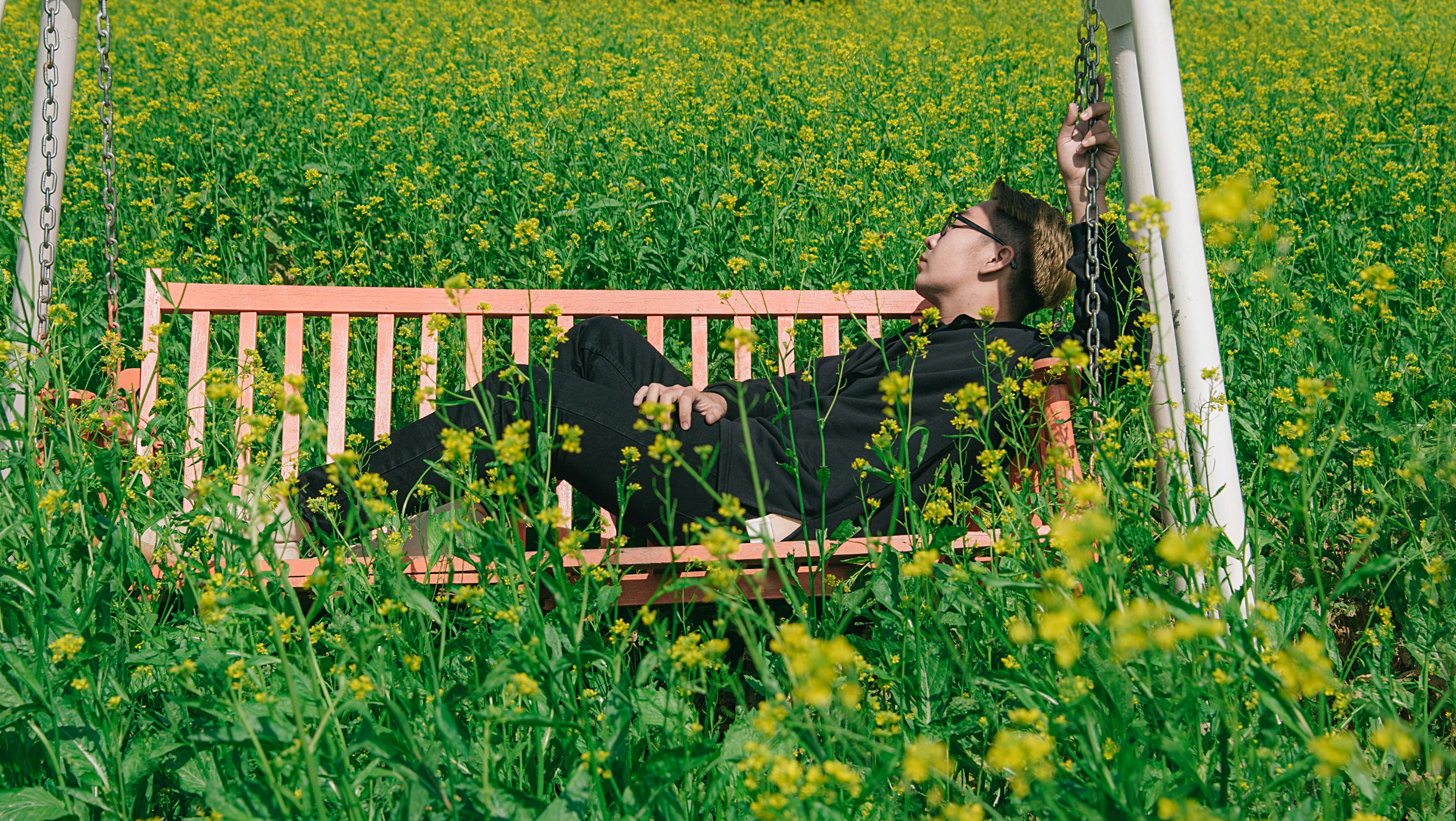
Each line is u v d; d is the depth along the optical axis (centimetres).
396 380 356
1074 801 118
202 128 645
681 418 223
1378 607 208
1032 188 576
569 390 222
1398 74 893
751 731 151
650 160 584
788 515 226
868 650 180
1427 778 160
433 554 166
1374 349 301
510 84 816
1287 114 736
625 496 202
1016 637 108
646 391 227
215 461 246
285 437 277
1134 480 224
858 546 211
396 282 453
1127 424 231
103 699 155
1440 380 296
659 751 147
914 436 232
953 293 275
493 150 592
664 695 153
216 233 471
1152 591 113
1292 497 137
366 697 137
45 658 157
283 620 136
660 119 679
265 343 370
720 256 445
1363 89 820
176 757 150
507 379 205
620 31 1223
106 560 176
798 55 1032
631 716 137
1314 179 569
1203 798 124
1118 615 107
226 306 286
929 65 988
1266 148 662
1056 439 223
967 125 716
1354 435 270
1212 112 739
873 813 137
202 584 174
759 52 1015
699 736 145
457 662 177
